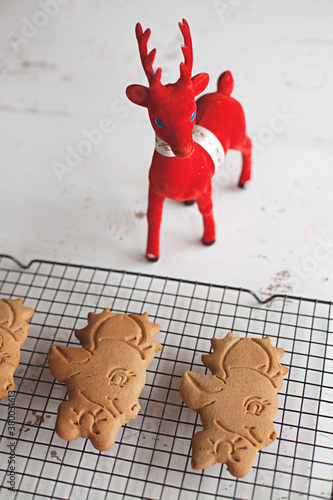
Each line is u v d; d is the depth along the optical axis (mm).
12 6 683
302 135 571
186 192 454
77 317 475
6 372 421
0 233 531
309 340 458
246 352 425
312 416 428
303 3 659
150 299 486
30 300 489
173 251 515
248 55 625
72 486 411
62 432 398
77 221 536
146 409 433
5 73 631
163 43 639
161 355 455
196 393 410
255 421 398
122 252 517
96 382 413
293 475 408
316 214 527
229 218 529
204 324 469
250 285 491
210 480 408
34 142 585
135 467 415
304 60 618
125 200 546
